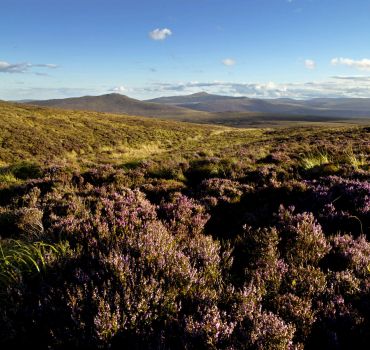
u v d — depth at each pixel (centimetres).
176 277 389
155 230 517
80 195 1049
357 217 659
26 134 4744
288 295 387
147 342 313
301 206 794
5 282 410
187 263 409
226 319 330
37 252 464
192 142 5741
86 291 359
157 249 439
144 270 394
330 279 437
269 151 1978
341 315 357
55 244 506
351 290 405
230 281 439
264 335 312
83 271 402
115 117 9381
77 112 9106
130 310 336
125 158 2484
